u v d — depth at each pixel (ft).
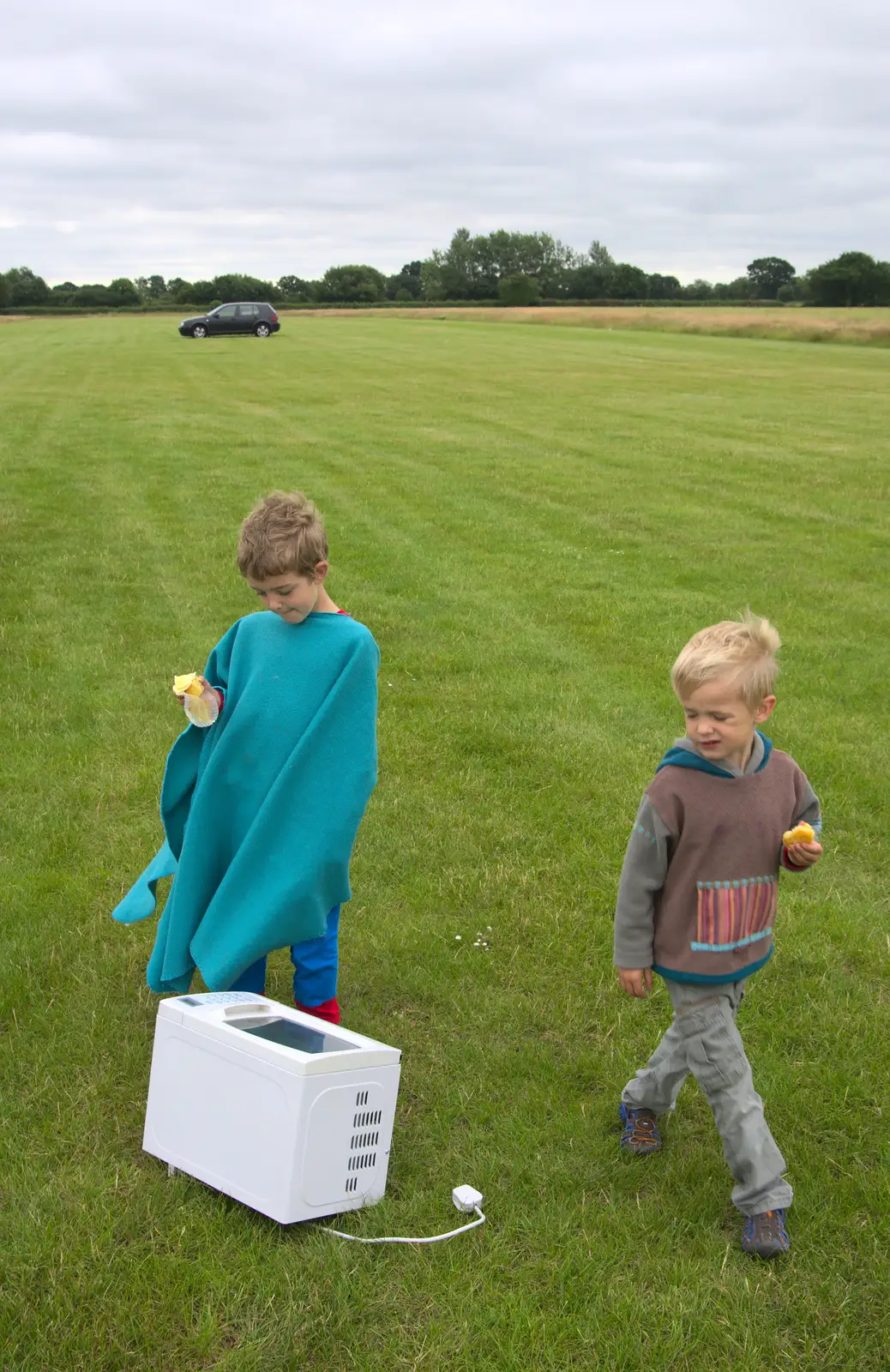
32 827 15.35
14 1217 8.53
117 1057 10.55
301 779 9.63
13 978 11.68
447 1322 7.78
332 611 10.09
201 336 153.58
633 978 8.71
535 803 16.72
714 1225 8.80
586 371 100.83
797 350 137.18
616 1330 7.79
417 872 14.56
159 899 13.58
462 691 21.74
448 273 380.37
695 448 55.93
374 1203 8.80
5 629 24.95
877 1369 7.64
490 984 12.10
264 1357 7.45
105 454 52.03
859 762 18.56
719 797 8.35
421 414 68.80
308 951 10.16
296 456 52.29
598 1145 9.61
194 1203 8.71
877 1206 9.03
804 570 32.32
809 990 12.09
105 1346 7.50
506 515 39.45
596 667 23.50
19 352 121.60
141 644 24.20
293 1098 8.13
